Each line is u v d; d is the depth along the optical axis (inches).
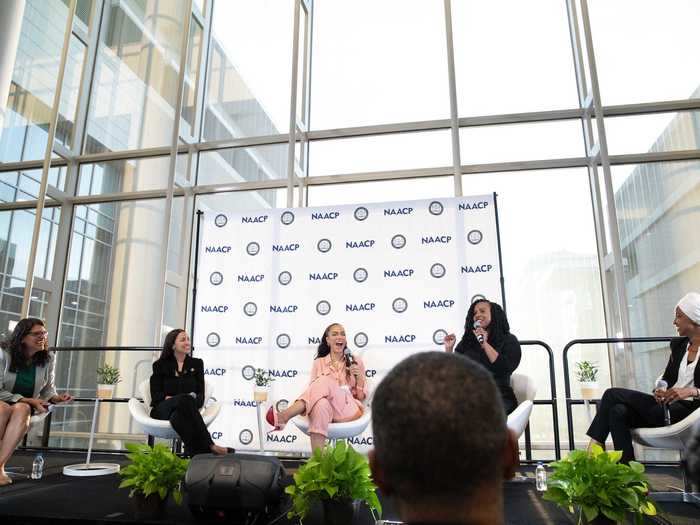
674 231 168.1
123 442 178.5
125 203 206.8
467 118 194.5
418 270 154.6
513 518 83.3
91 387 186.9
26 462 142.5
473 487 18.1
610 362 163.8
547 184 185.8
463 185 190.2
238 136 215.8
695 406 93.2
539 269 177.8
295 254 161.6
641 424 97.7
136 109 219.0
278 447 147.8
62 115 215.5
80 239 207.0
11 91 211.5
